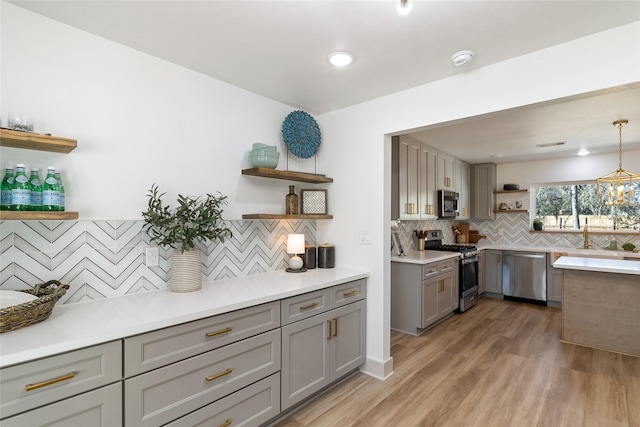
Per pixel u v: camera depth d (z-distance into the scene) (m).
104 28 1.79
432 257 4.03
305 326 2.25
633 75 1.70
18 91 1.62
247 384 1.89
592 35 1.82
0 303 1.45
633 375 2.80
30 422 1.18
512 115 3.19
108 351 1.37
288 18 1.68
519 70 2.06
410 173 4.13
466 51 1.98
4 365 1.12
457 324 4.17
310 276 2.60
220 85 2.46
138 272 2.03
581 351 3.31
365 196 2.85
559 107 2.95
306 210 2.98
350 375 2.78
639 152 4.82
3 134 1.41
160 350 1.53
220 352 1.76
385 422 2.16
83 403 1.30
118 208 1.95
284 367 2.11
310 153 3.00
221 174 2.46
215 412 1.74
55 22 1.73
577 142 4.32
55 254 1.73
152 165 2.09
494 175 5.91
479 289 5.37
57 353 1.24
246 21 1.71
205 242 2.36
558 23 1.71
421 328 3.77
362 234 2.87
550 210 5.73
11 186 1.55
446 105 2.38
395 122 2.65
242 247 2.59
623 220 5.12
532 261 5.15
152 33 1.84
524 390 2.56
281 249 2.90
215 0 1.54
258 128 2.72
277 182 2.89
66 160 1.76
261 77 2.39
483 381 2.70
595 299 3.40
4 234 1.58
